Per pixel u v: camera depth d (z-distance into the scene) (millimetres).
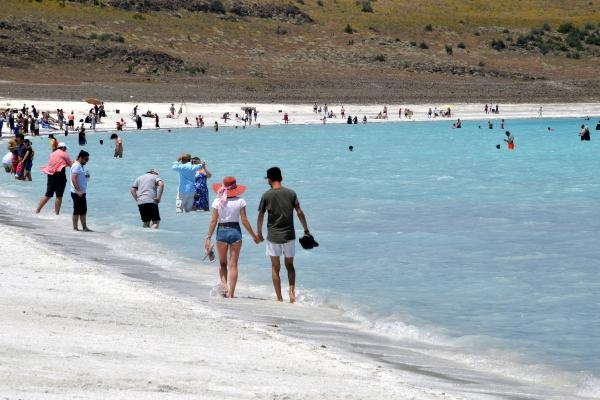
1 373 24281
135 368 26516
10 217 71625
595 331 39219
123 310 36875
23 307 35719
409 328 38781
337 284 49094
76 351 28234
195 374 26438
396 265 55500
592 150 195125
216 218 44844
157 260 54312
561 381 31328
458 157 170250
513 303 45094
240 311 40219
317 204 90125
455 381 29953
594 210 88438
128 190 97375
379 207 88312
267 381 26375
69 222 70812
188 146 189375
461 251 61938
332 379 27422
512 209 88812
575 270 54844
